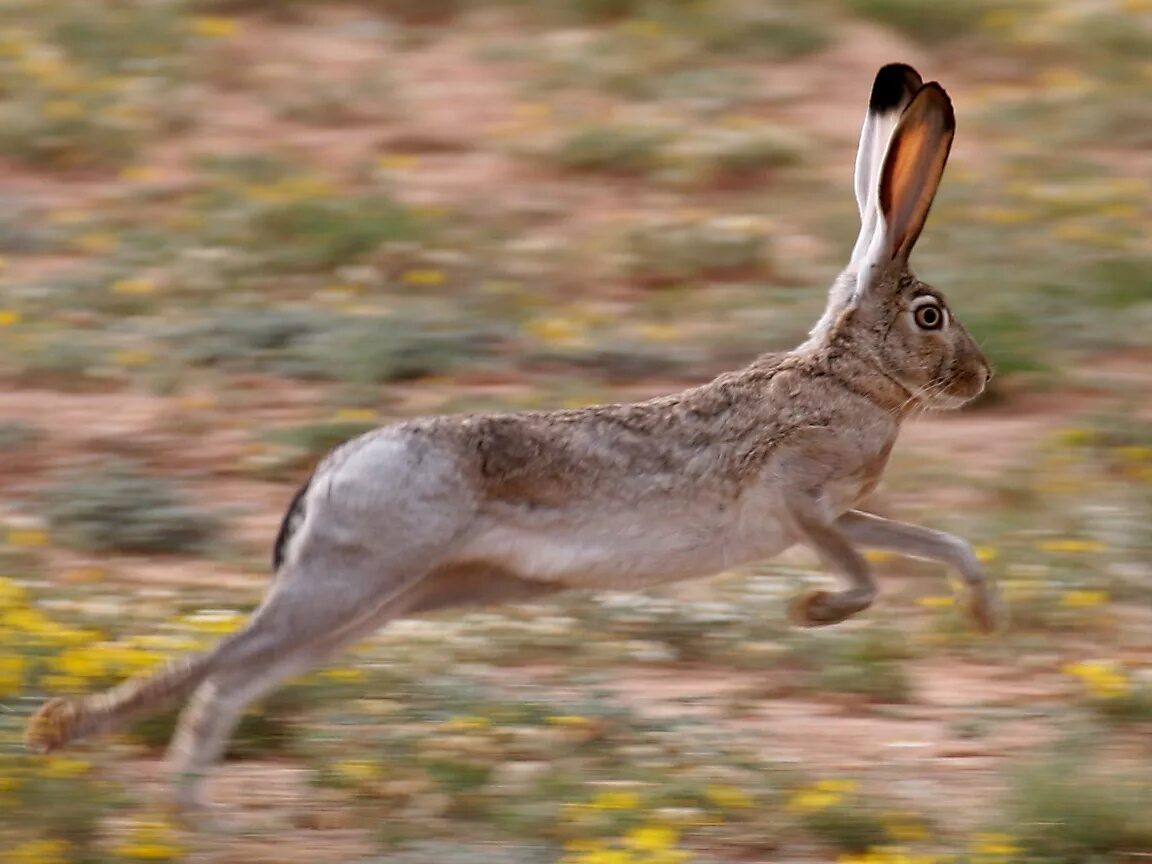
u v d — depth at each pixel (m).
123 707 18.00
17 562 25.20
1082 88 46.00
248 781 19.14
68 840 17.42
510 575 19.02
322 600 18.06
